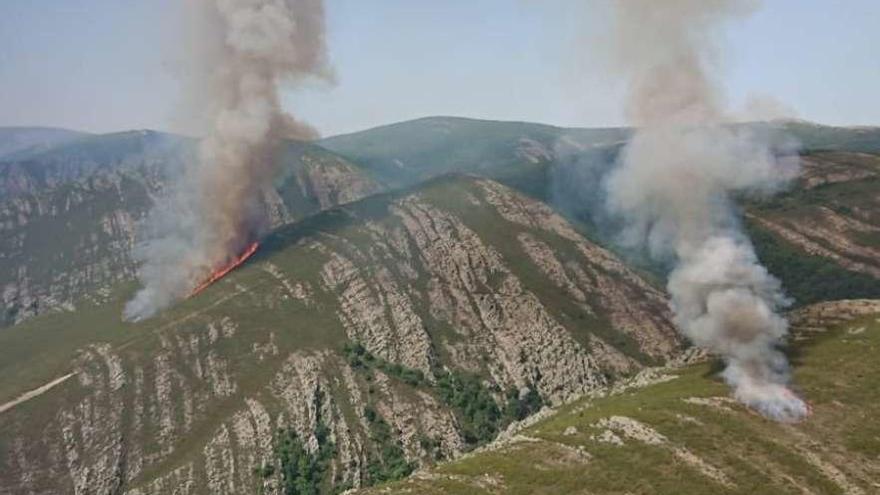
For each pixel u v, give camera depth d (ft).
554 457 352.90
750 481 327.67
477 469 347.56
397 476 597.52
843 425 373.40
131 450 602.44
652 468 336.90
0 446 589.73
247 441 606.55
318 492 583.58
